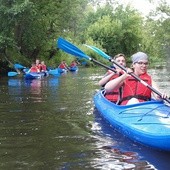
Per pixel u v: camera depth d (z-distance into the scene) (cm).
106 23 4381
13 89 1265
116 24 4425
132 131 525
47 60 2742
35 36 2327
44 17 2414
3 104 900
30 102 930
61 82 1573
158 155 466
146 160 446
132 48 4656
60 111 789
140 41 4619
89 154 474
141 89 621
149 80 628
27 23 2208
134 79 627
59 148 505
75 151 488
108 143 527
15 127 636
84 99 979
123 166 424
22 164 436
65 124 657
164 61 4312
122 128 564
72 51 749
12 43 2050
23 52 2423
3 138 561
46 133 591
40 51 2675
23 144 527
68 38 2977
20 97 1034
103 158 457
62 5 2555
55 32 2620
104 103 729
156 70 2641
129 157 459
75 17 2817
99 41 4269
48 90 1223
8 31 2081
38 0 2383
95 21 4747
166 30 3102
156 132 482
